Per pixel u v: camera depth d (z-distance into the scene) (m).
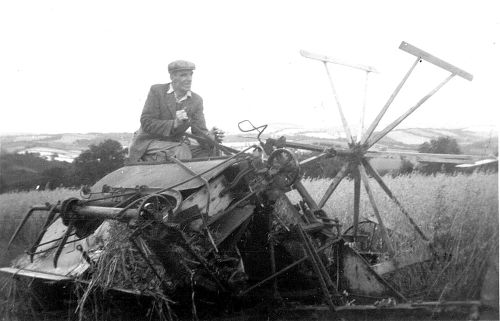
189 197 5.95
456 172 8.33
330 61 7.47
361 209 8.54
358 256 6.35
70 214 6.21
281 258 6.48
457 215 6.61
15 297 6.88
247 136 8.69
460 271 6.04
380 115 7.23
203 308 6.00
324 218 6.59
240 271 5.84
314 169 10.09
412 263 6.46
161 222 5.31
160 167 6.99
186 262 5.63
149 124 7.67
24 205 11.16
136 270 5.79
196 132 7.90
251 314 6.16
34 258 7.00
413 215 7.52
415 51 7.10
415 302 5.80
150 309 5.71
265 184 6.13
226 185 6.21
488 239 6.07
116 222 6.00
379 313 5.62
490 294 5.71
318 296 6.32
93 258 6.00
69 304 6.33
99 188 7.17
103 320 5.99
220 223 6.03
